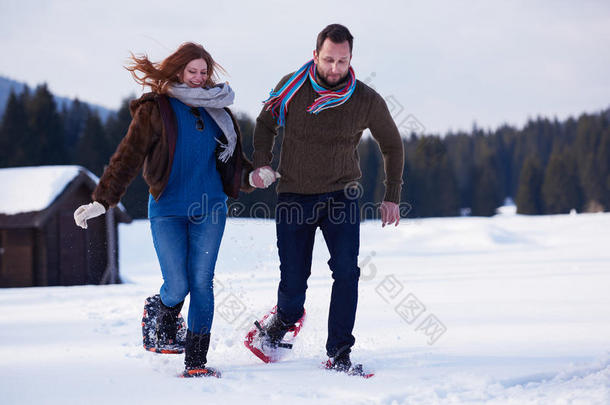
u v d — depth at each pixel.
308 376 4.84
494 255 31.81
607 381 4.27
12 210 24.30
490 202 134.38
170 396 4.21
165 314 5.22
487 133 176.75
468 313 9.49
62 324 8.55
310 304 10.68
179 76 5.10
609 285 13.92
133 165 4.91
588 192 138.62
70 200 25.81
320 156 5.39
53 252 25.22
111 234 25.08
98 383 4.59
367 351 6.17
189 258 5.10
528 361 5.31
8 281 24.88
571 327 7.56
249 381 4.66
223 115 5.22
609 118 154.25
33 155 108.06
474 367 5.05
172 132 4.95
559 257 27.42
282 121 5.48
